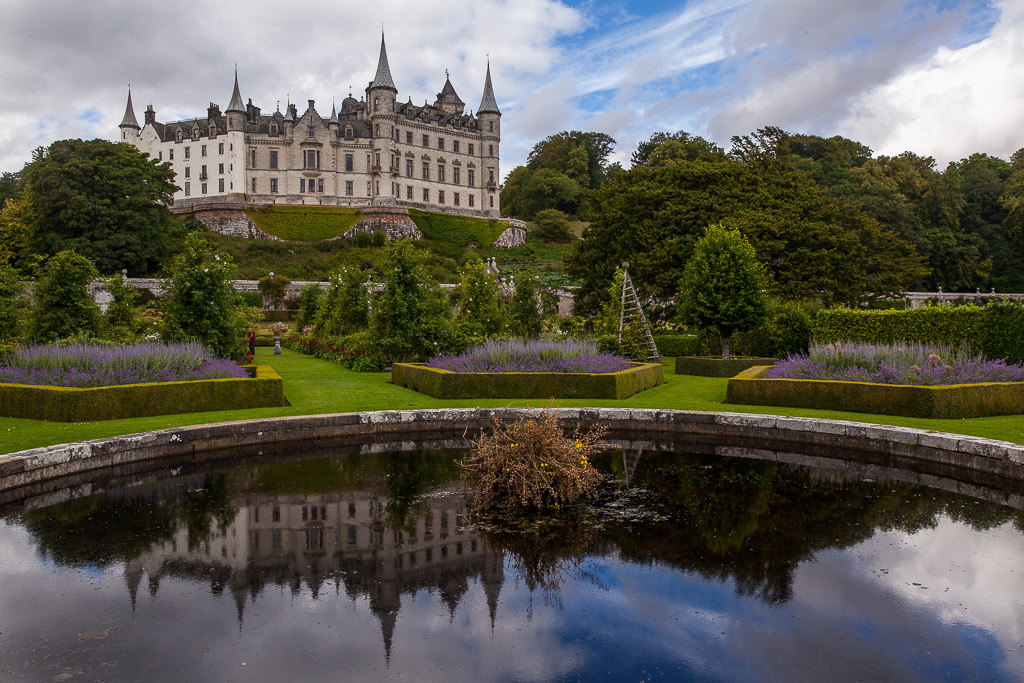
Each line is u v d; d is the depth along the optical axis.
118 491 7.81
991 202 69.75
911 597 4.93
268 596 5.03
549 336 19.31
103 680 3.84
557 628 4.53
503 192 104.25
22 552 5.88
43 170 42.69
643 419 11.51
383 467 9.01
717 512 6.96
